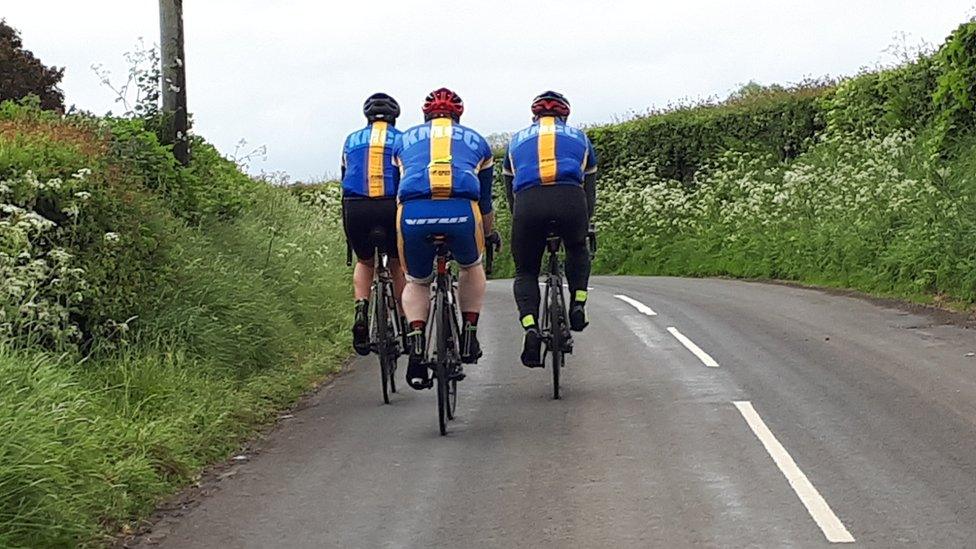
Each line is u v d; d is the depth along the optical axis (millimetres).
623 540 5602
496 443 7734
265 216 16469
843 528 5668
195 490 6895
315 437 8234
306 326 12594
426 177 7867
